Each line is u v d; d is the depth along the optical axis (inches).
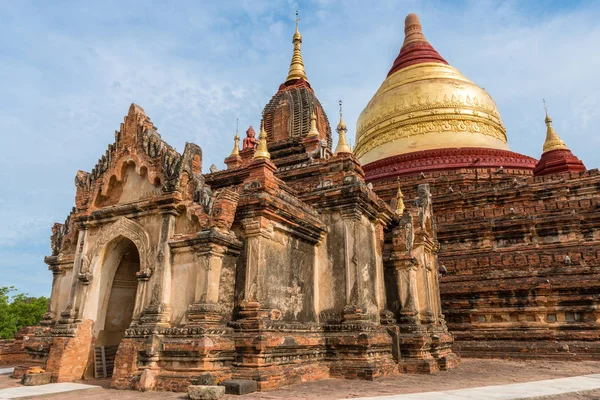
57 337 626.2
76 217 691.4
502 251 1117.7
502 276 1028.5
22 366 693.3
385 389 510.0
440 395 451.2
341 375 615.5
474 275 1057.5
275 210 616.4
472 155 1462.8
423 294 812.0
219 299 554.9
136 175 676.1
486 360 908.6
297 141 1177.4
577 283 943.7
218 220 566.3
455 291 1028.5
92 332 638.5
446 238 1178.0
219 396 436.5
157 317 548.1
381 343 648.4
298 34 1453.0
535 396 441.1
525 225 1105.4
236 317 576.4
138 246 613.3
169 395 465.7
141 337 539.5
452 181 1339.8
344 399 430.3
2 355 929.5
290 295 636.1
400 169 1440.7
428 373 671.1
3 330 1879.9
